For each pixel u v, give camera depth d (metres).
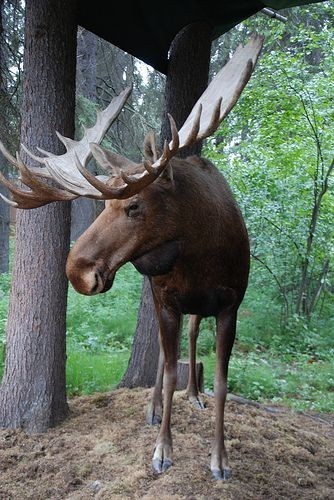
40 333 4.11
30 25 4.08
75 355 6.40
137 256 2.88
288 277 9.25
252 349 7.92
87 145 3.37
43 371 4.11
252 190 8.75
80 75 11.94
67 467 3.47
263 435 3.98
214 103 2.97
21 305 4.14
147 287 5.06
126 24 5.08
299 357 7.73
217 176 3.32
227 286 3.12
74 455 3.62
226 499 2.94
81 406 4.48
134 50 5.29
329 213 9.28
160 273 2.97
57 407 4.17
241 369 6.49
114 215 2.80
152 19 5.04
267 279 9.31
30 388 4.10
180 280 3.04
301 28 9.38
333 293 10.84
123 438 3.76
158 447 3.29
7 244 11.96
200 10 4.96
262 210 8.63
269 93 8.83
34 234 4.12
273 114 9.03
